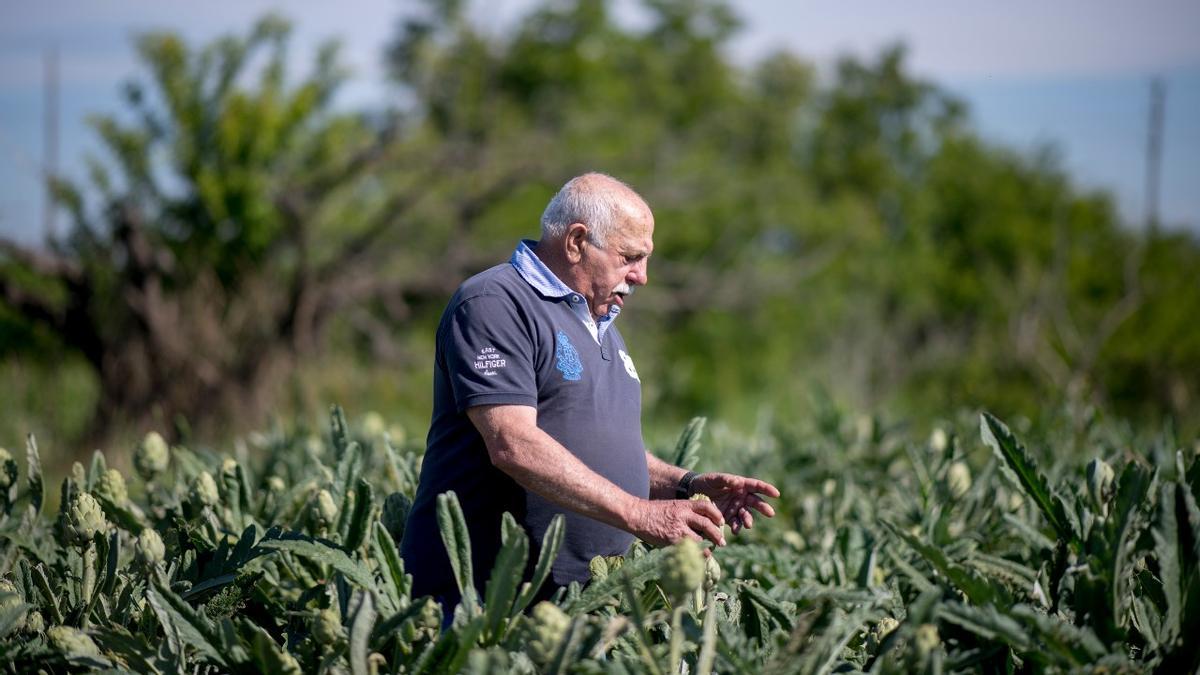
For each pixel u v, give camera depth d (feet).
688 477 20.13
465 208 100.94
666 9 174.91
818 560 21.07
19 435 53.52
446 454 18.13
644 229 18.79
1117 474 22.67
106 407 60.08
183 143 71.20
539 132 115.75
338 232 89.20
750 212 150.51
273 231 73.87
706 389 136.26
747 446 34.73
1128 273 53.16
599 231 18.48
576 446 18.07
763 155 167.12
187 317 63.46
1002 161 201.57
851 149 194.39
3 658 15.06
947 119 210.79
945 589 15.67
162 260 65.98
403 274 93.20
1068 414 29.84
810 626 13.08
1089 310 88.94
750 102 169.27
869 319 140.15
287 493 21.61
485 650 14.08
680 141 138.21
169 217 70.23
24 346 66.44
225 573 17.24
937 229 194.90
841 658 15.21
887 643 13.44
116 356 60.90
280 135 74.84
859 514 26.16
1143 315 90.38
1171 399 69.67
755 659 13.76
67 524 17.70
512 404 17.24
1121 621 14.58
